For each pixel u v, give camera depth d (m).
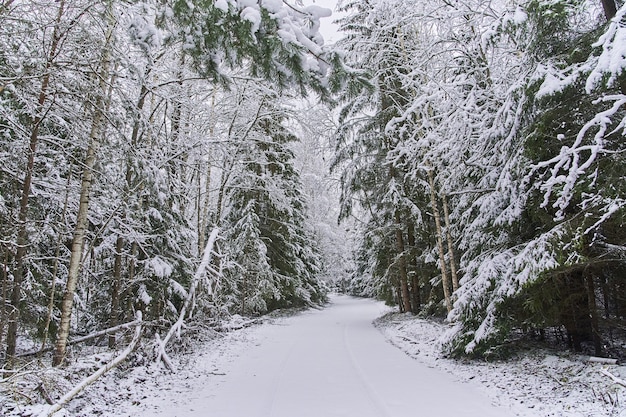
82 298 11.78
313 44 5.49
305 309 28.08
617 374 6.43
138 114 8.85
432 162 12.81
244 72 14.43
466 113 9.55
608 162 6.39
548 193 6.75
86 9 7.06
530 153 7.51
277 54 5.41
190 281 13.02
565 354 8.34
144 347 9.43
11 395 5.55
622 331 8.59
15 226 7.63
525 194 8.27
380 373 8.45
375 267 21.62
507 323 8.46
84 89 7.75
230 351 11.66
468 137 9.97
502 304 8.51
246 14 4.94
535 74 7.06
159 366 9.01
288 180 24.23
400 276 20.22
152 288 11.63
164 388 7.55
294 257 24.95
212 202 23.44
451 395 6.67
